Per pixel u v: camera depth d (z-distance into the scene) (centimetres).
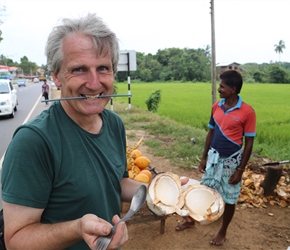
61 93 140
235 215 394
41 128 124
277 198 438
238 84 303
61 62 131
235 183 309
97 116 149
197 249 323
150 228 362
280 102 1912
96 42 128
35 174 118
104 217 135
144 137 831
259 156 648
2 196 118
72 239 111
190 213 137
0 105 1225
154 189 143
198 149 665
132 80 6231
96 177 133
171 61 6506
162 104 1814
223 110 314
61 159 125
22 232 114
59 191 126
